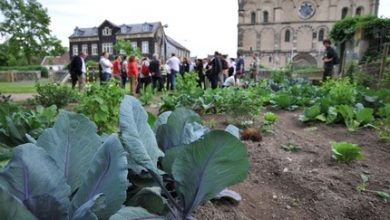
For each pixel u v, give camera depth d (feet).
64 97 26.73
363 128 16.11
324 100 18.51
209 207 6.45
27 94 45.88
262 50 188.55
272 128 15.66
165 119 6.50
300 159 10.89
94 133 4.45
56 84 29.94
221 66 40.81
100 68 38.01
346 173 9.61
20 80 120.67
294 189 8.58
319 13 180.14
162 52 221.46
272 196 8.16
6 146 7.38
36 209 3.31
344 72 52.03
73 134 4.33
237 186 8.46
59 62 216.13
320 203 7.83
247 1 188.24
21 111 11.65
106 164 3.89
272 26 186.09
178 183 4.20
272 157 10.86
